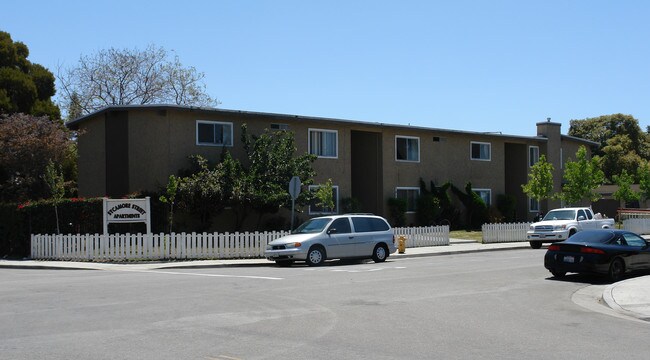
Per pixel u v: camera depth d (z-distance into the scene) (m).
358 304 13.03
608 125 69.25
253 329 10.34
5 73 37.59
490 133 40.75
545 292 15.35
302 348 8.98
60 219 24.75
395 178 36.34
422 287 15.79
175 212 27.36
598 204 53.88
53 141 31.91
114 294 14.33
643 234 41.12
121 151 28.92
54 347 9.00
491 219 38.81
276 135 30.45
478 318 11.62
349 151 34.16
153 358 8.37
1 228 25.12
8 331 10.13
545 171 37.50
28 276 18.67
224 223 29.19
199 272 19.88
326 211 32.97
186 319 11.20
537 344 9.45
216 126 29.48
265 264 22.75
